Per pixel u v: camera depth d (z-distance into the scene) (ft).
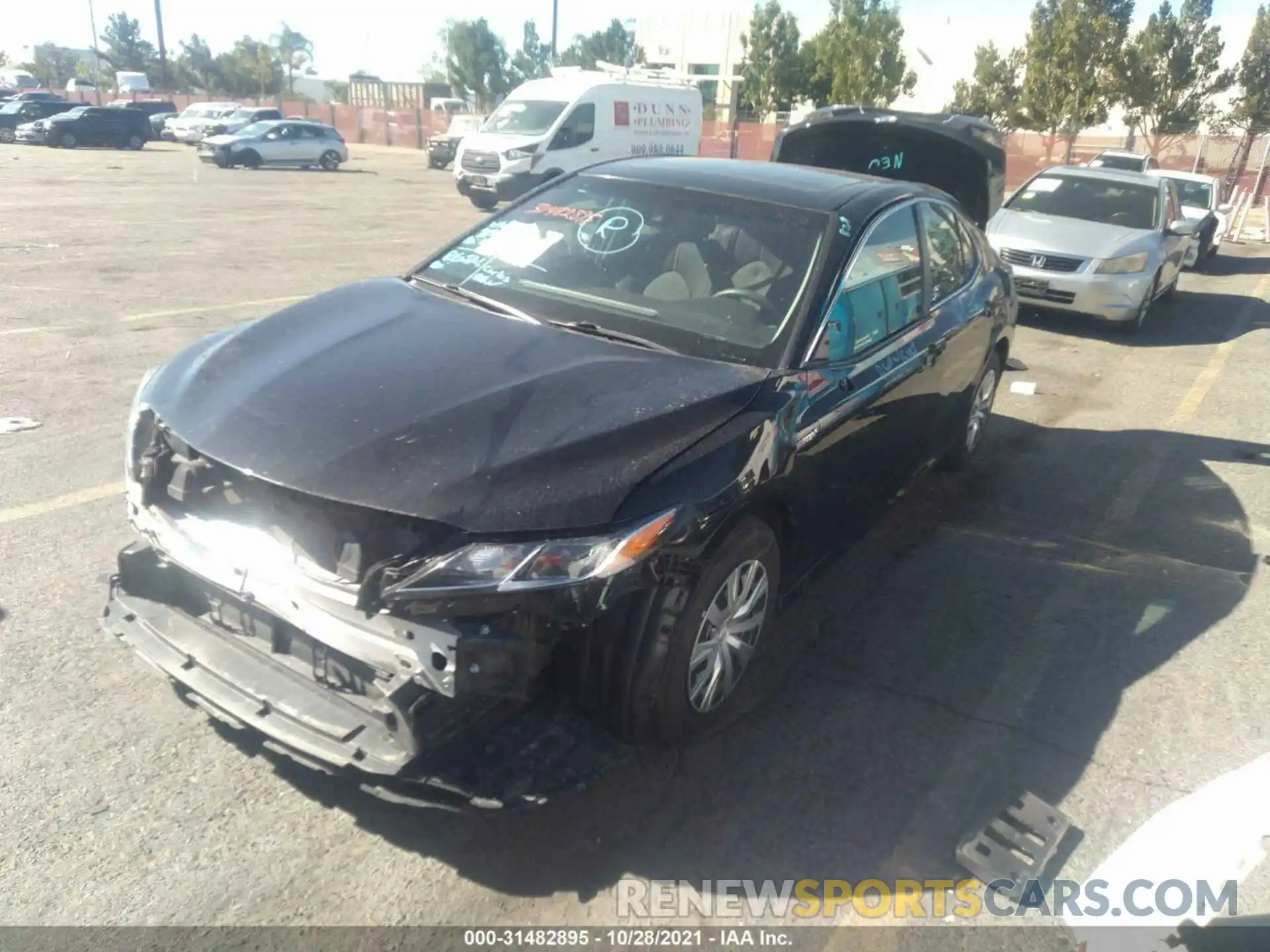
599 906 8.92
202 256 39.86
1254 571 16.42
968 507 18.52
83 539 14.69
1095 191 38.47
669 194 13.79
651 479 9.08
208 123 134.21
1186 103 99.25
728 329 11.77
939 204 16.62
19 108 126.52
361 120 162.71
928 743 11.48
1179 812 10.65
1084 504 18.97
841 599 14.70
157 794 9.78
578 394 9.93
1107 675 13.15
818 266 12.32
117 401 20.90
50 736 10.47
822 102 128.06
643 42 165.27
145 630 9.83
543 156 64.59
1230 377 29.45
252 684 9.08
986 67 116.88
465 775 8.63
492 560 8.20
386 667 8.26
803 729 11.55
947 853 9.87
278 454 8.80
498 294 12.67
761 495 10.46
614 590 8.57
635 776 10.53
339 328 11.32
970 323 16.75
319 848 9.29
